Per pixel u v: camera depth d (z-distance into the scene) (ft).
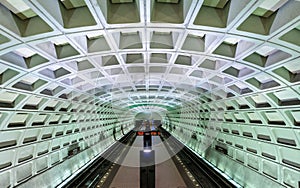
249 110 34.22
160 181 50.44
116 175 54.70
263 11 15.28
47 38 17.44
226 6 15.78
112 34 19.66
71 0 15.43
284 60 19.06
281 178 31.09
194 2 14.10
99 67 28.27
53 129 41.45
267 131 32.73
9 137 29.63
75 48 21.07
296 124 26.27
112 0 16.29
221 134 53.31
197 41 22.45
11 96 25.82
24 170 34.14
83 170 55.16
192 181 50.37
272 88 24.84
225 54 22.39
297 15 13.10
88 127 61.67
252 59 22.09
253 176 38.68
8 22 14.58
